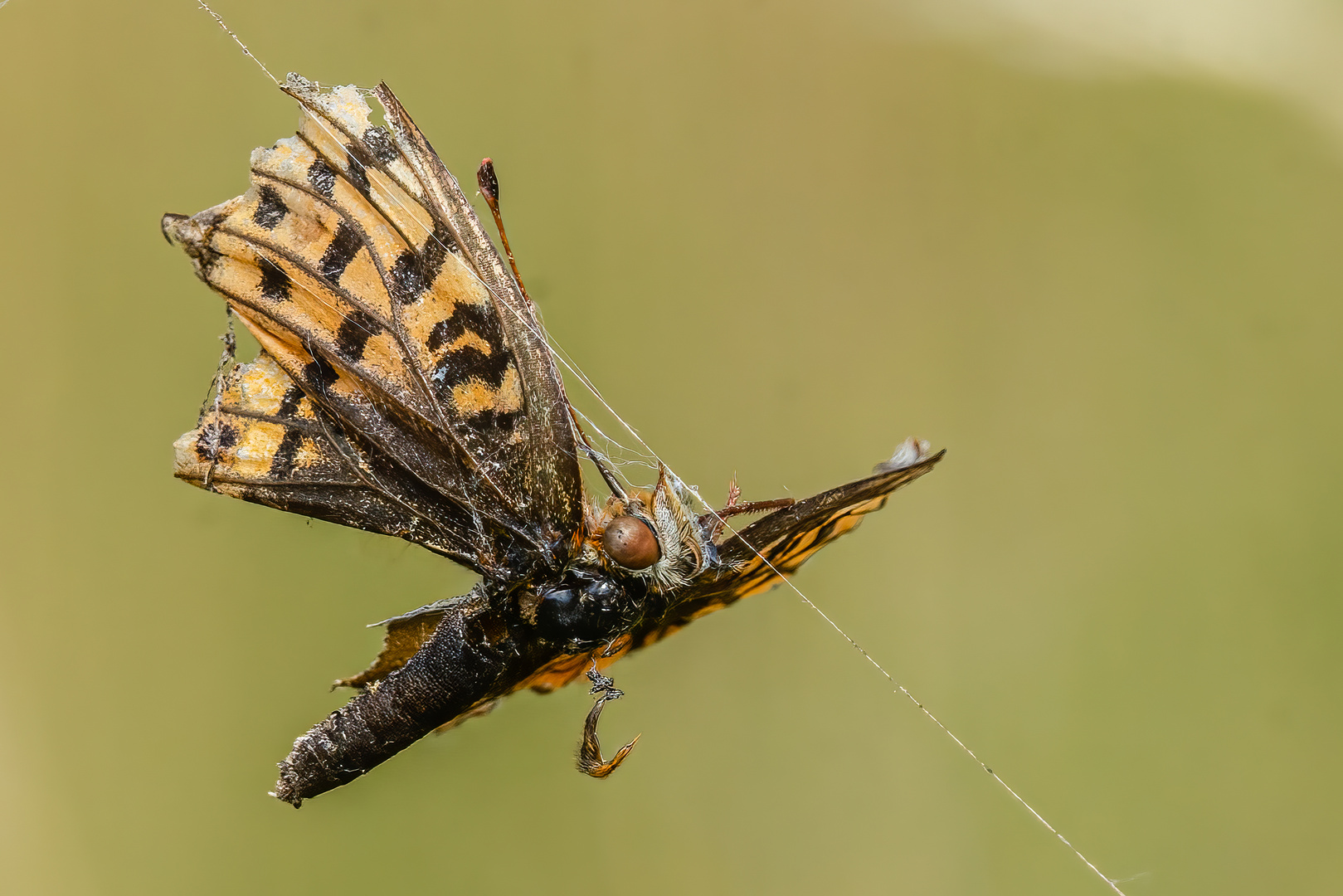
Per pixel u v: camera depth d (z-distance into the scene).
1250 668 0.38
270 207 0.36
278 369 0.37
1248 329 0.39
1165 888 0.38
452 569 0.38
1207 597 0.39
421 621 0.37
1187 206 0.39
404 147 0.36
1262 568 0.39
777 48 0.39
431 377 0.36
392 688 0.37
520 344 0.37
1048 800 0.38
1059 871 0.38
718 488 0.38
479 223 0.36
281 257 0.36
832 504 0.36
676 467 0.38
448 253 0.36
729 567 0.37
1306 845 0.38
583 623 0.37
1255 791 0.38
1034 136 0.39
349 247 0.36
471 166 0.38
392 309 0.36
